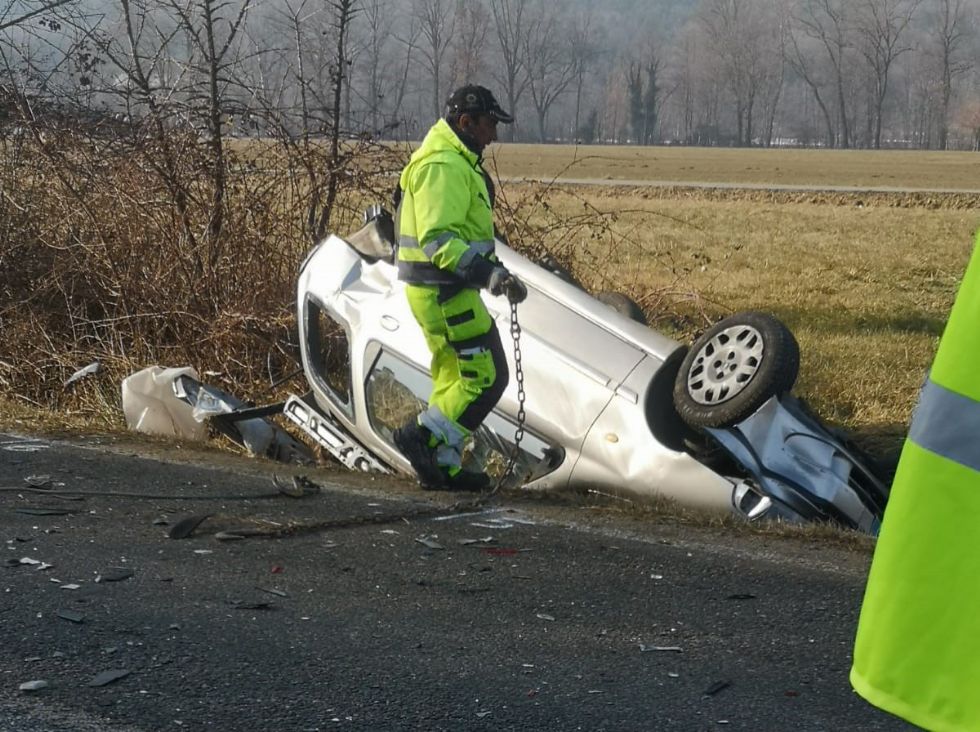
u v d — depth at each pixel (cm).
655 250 1700
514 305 553
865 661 208
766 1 13600
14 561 462
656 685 361
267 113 925
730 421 548
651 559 477
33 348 876
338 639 392
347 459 660
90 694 349
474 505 557
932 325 1159
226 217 895
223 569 458
